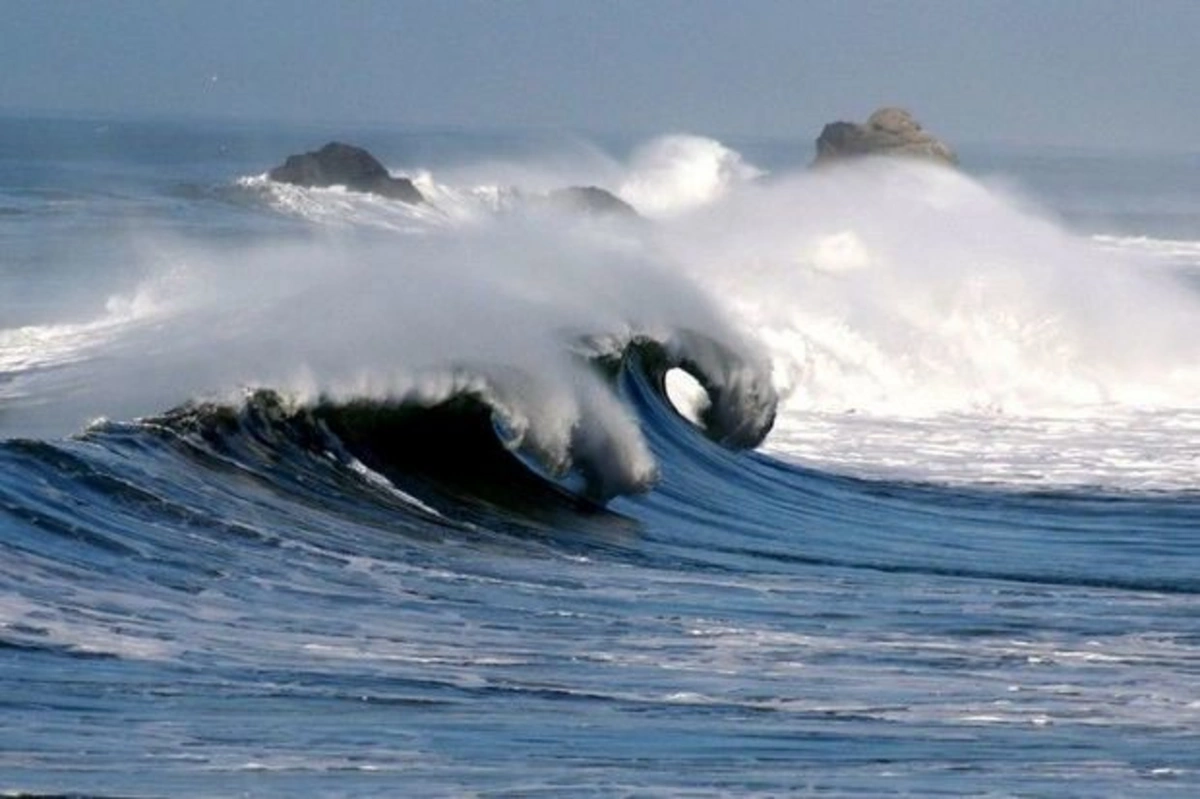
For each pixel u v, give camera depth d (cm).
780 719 3788
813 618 5062
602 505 6794
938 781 3297
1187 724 3881
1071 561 6650
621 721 3703
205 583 4759
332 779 3133
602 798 3100
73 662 3834
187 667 3903
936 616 5184
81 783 3016
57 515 4916
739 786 3219
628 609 5031
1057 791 3253
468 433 6575
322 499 5956
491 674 4097
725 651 4522
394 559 5425
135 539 4969
